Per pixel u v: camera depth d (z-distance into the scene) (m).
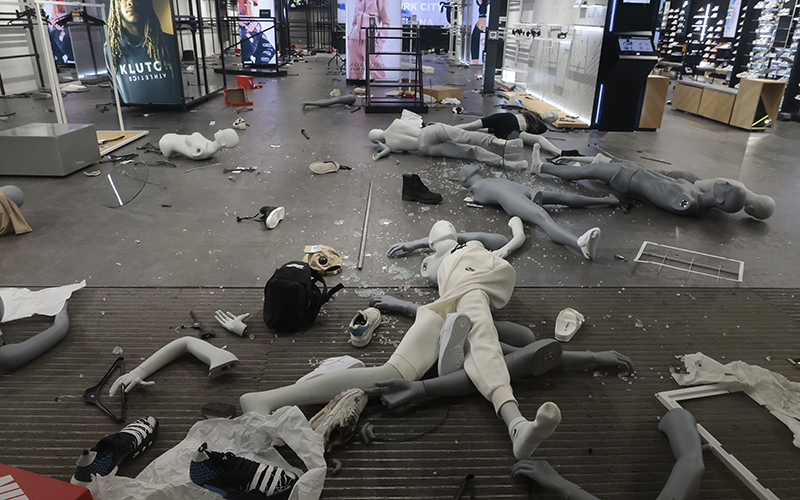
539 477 1.87
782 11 10.23
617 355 2.57
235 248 3.88
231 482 1.70
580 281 3.50
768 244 4.18
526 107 9.85
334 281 3.41
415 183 4.95
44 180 5.36
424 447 2.09
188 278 3.41
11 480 1.54
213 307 3.08
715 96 9.59
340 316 3.01
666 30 16.11
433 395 2.27
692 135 8.38
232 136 6.25
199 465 1.68
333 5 26.03
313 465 1.82
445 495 1.88
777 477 2.00
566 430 2.20
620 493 1.91
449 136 6.38
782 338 2.91
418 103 9.79
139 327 2.87
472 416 2.26
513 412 2.07
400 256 3.79
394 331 2.86
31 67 11.38
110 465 1.87
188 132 7.75
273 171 5.89
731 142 7.91
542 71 10.93
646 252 3.97
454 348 2.32
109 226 4.23
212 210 4.64
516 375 2.37
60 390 2.38
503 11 13.62
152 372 2.47
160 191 5.12
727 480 1.96
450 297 2.65
